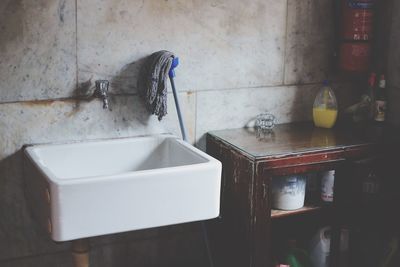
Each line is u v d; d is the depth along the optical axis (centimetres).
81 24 240
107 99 248
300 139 263
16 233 248
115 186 201
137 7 248
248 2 270
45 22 234
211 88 272
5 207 244
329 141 261
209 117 274
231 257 260
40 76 238
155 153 257
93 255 265
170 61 245
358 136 270
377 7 292
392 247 283
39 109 240
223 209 262
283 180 252
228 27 268
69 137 247
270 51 280
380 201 272
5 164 240
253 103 282
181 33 259
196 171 213
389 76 296
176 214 214
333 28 291
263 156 237
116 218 204
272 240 283
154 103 247
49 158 238
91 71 246
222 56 270
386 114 298
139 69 254
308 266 276
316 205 263
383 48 299
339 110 304
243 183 243
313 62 291
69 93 244
